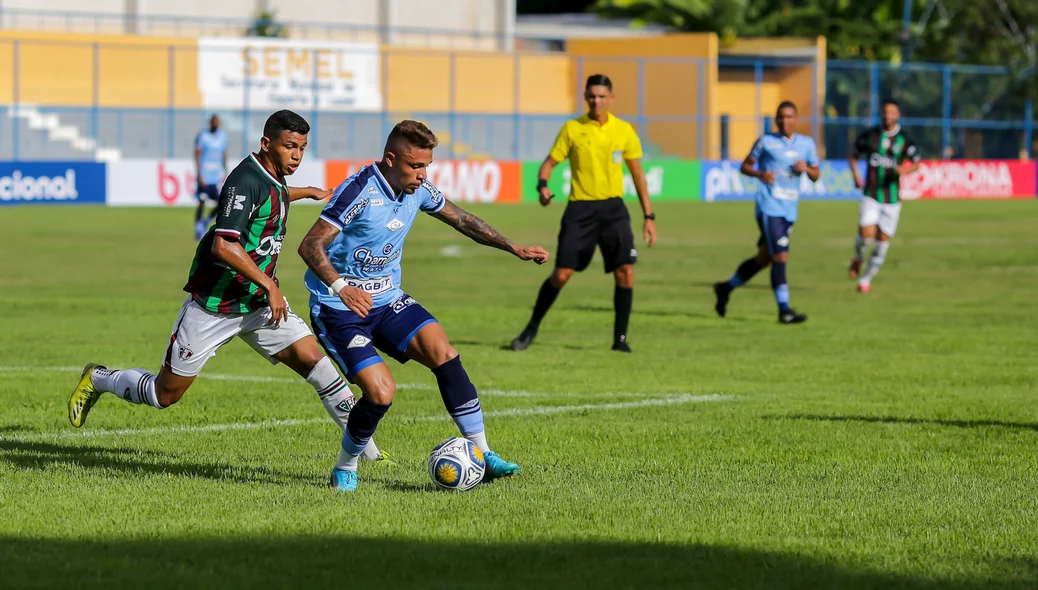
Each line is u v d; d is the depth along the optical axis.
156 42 149.38
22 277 61.34
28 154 139.88
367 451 22.39
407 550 16.08
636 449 23.88
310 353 20.80
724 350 39.50
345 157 152.38
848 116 162.88
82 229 92.50
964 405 29.33
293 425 26.59
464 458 19.86
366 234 19.97
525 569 15.28
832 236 95.38
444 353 20.42
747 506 18.80
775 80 176.25
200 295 20.19
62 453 23.23
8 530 17.08
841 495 19.72
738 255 78.38
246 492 19.62
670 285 61.03
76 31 161.88
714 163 150.62
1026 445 24.45
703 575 15.06
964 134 164.12
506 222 105.19
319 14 178.50
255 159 19.58
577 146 38.16
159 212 112.88
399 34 184.25
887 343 41.03
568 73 170.25
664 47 168.25
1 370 34.00
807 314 49.44
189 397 30.12
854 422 26.97
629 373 34.75
